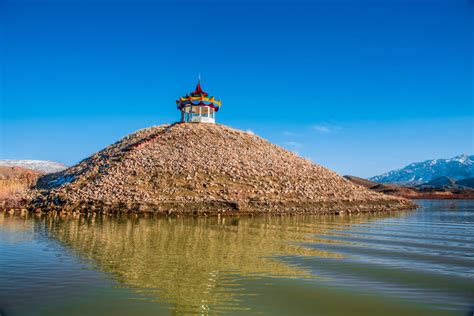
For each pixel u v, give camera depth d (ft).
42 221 111.96
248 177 168.86
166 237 83.71
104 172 164.35
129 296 42.83
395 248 73.36
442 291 46.11
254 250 69.67
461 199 409.69
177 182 154.30
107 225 103.55
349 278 51.19
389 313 39.11
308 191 170.19
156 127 230.68
